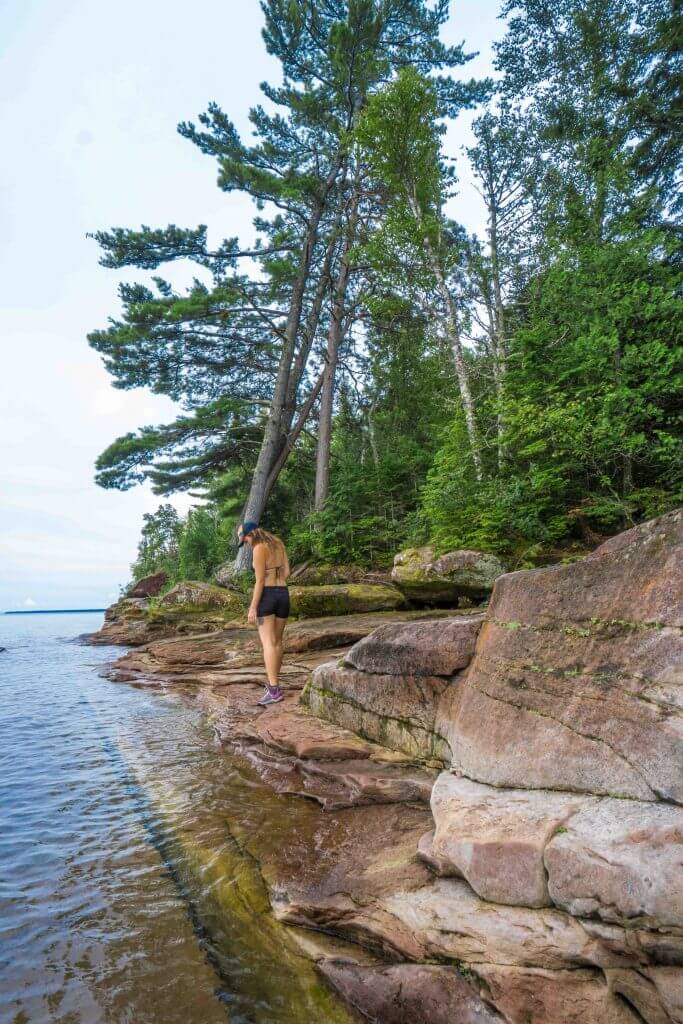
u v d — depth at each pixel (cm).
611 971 195
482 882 235
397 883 265
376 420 2217
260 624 611
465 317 1377
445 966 222
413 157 1365
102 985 227
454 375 1592
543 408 1027
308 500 2448
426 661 399
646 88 1469
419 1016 212
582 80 1808
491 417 1273
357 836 330
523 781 268
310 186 1930
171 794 434
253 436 2275
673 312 941
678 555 253
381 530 1598
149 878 311
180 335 1986
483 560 968
